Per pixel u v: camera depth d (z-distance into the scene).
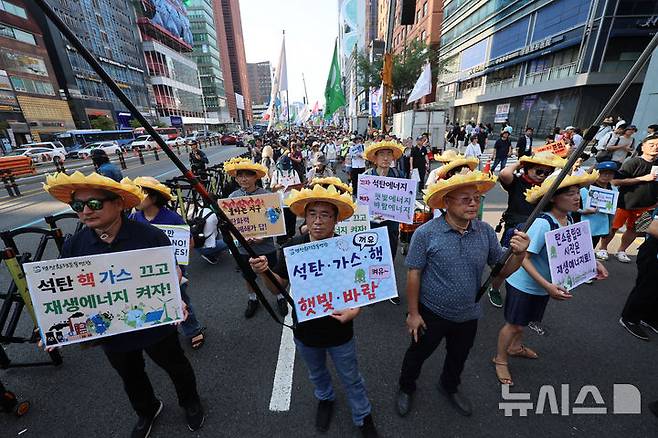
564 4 18.98
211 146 36.88
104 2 45.09
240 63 111.38
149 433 2.21
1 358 2.67
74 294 1.76
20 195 11.05
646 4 15.91
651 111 9.20
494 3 26.31
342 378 2.06
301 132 36.78
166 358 2.06
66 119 37.38
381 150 3.74
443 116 15.39
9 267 2.65
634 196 4.15
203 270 4.73
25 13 33.00
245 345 3.06
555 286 2.12
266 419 2.30
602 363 2.72
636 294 2.98
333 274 1.92
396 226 3.91
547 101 21.27
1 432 2.26
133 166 18.41
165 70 59.38
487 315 3.46
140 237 1.88
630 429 2.16
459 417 2.27
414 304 2.06
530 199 2.35
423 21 38.72
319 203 1.85
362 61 27.38
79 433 2.25
